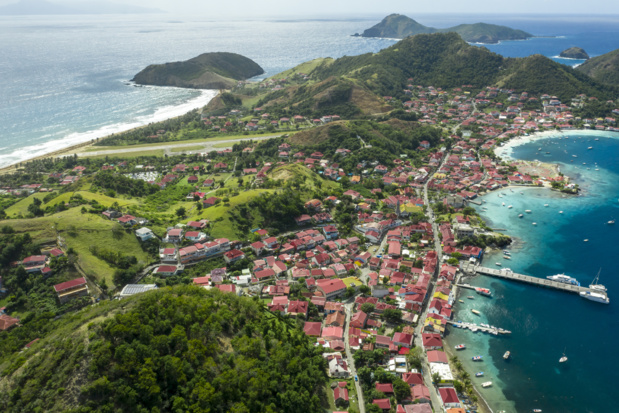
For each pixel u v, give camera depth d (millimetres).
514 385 125562
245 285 169125
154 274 173875
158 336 104312
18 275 160750
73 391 91625
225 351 112938
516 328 148250
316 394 115438
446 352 137500
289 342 130250
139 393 93125
